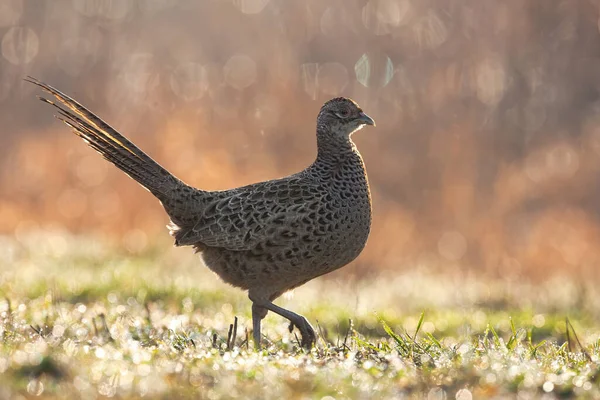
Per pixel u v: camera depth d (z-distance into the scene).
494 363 6.86
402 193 25.53
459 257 21.91
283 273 9.09
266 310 9.20
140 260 17.44
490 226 22.92
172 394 5.80
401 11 35.47
